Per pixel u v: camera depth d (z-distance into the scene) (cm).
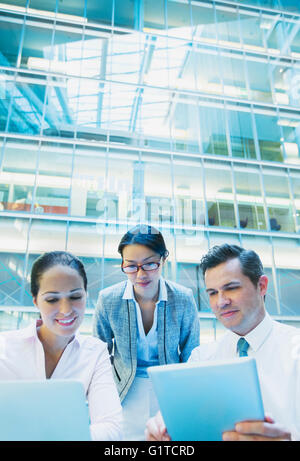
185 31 1107
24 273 789
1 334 132
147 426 89
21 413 68
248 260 122
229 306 121
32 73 968
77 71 1005
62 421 69
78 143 942
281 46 1162
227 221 936
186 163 982
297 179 1019
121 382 200
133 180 941
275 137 1055
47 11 1044
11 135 904
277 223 953
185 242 889
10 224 834
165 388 72
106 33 1049
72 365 130
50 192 886
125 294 205
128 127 993
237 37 1143
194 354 147
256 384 72
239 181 989
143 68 1049
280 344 124
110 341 219
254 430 70
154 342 214
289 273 888
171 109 1025
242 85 1095
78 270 121
